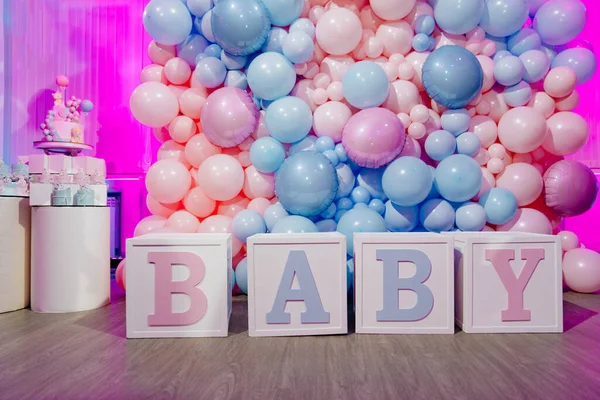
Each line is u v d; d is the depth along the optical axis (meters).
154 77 2.62
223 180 2.40
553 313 1.75
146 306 1.71
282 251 1.70
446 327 1.73
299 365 1.40
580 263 2.47
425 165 2.26
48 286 2.16
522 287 1.74
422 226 2.48
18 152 3.77
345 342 1.63
